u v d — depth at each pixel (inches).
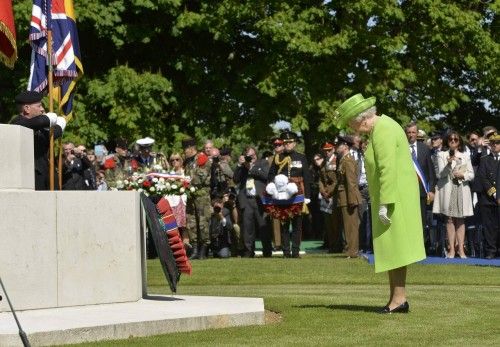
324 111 2298.2
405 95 2407.7
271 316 845.2
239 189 1624.0
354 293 1048.2
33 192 829.8
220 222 1619.1
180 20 2320.4
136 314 793.6
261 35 2343.8
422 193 1461.6
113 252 872.9
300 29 2262.6
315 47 2250.2
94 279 860.6
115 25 2333.9
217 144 2385.6
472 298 978.7
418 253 842.8
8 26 926.4
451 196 1507.1
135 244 887.7
